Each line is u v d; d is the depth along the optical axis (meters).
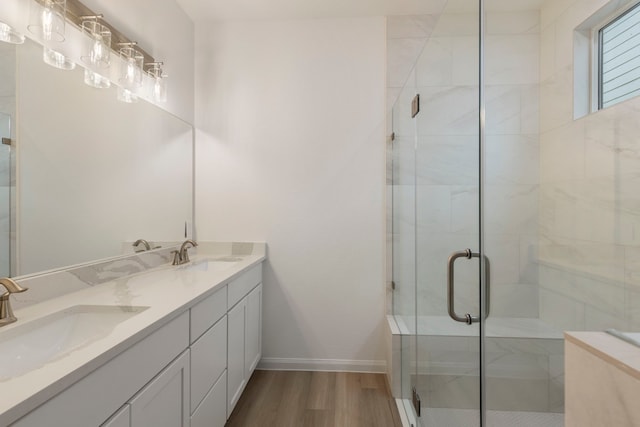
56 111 1.42
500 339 0.84
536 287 0.68
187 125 2.62
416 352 1.85
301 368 2.68
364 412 2.10
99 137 1.69
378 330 2.66
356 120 2.66
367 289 2.66
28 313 1.17
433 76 1.47
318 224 2.68
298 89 2.69
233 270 2.00
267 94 2.70
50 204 1.39
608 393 0.46
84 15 1.59
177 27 2.48
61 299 1.36
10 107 1.22
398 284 2.44
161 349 1.15
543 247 0.65
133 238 1.97
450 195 1.25
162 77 2.16
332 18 2.67
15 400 0.62
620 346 0.45
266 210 2.70
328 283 2.68
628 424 0.41
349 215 2.67
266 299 2.70
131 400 0.99
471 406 1.07
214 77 2.71
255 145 2.70
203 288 1.56
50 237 1.39
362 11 2.58
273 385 2.43
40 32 1.31
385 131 2.64
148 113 2.12
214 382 1.66
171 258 2.38
